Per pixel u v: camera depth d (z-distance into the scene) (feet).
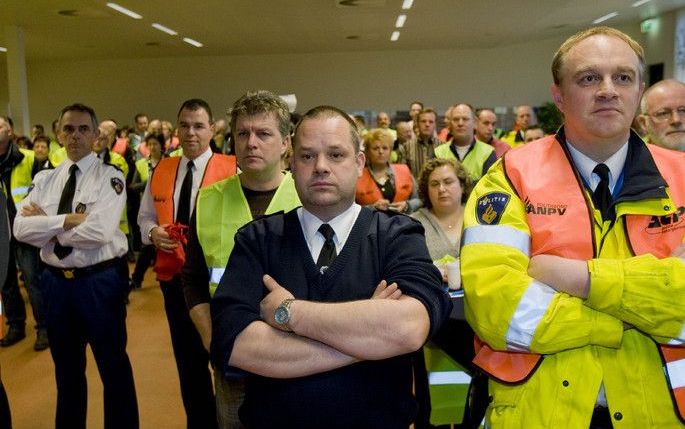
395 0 27.17
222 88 50.80
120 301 8.80
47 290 8.54
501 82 49.37
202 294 6.43
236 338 4.15
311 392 4.15
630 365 3.83
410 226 4.55
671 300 3.60
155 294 18.53
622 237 3.96
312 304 4.08
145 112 51.39
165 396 11.06
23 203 8.92
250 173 6.64
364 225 4.50
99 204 8.49
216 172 8.86
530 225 4.08
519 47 48.80
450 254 9.00
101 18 30.96
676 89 7.56
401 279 4.22
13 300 14.20
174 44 41.96
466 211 4.40
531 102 49.24
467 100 49.85
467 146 15.53
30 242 8.34
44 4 27.37
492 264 4.00
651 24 42.45
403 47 47.57
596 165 4.14
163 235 8.35
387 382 4.27
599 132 3.96
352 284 4.30
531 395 3.92
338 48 47.11
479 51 49.26
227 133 26.76
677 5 36.78
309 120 4.40
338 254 4.40
